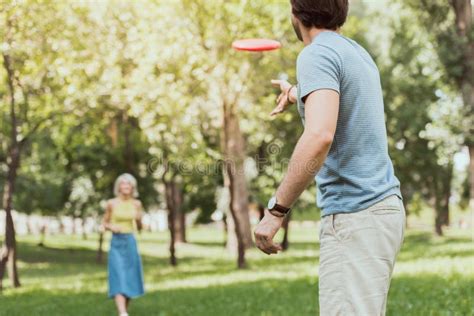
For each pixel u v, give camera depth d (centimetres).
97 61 1673
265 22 1856
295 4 306
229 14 1803
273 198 286
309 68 284
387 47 3422
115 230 966
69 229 7262
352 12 3478
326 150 275
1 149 2742
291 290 1237
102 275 2338
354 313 284
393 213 290
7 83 1784
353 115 289
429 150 3541
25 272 2684
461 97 3192
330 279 291
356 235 286
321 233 299
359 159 290
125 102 1811
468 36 3050
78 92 1780
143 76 1758
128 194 977
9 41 1485
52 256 3550
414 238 4012
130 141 2644
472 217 3278
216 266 2364
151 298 1281
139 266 977
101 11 1617
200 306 1070
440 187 3984
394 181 296
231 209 2061
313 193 3444
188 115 1895
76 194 3547
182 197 4191
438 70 3156
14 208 3578
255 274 1766
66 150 2986
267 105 2042
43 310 1166
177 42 1764
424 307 813
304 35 310
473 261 1526
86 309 1149
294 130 2809
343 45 294
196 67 1848
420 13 3148
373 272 285
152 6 1728
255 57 1875
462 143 3231
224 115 1997
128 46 1709
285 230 3341
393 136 3391
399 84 3331
